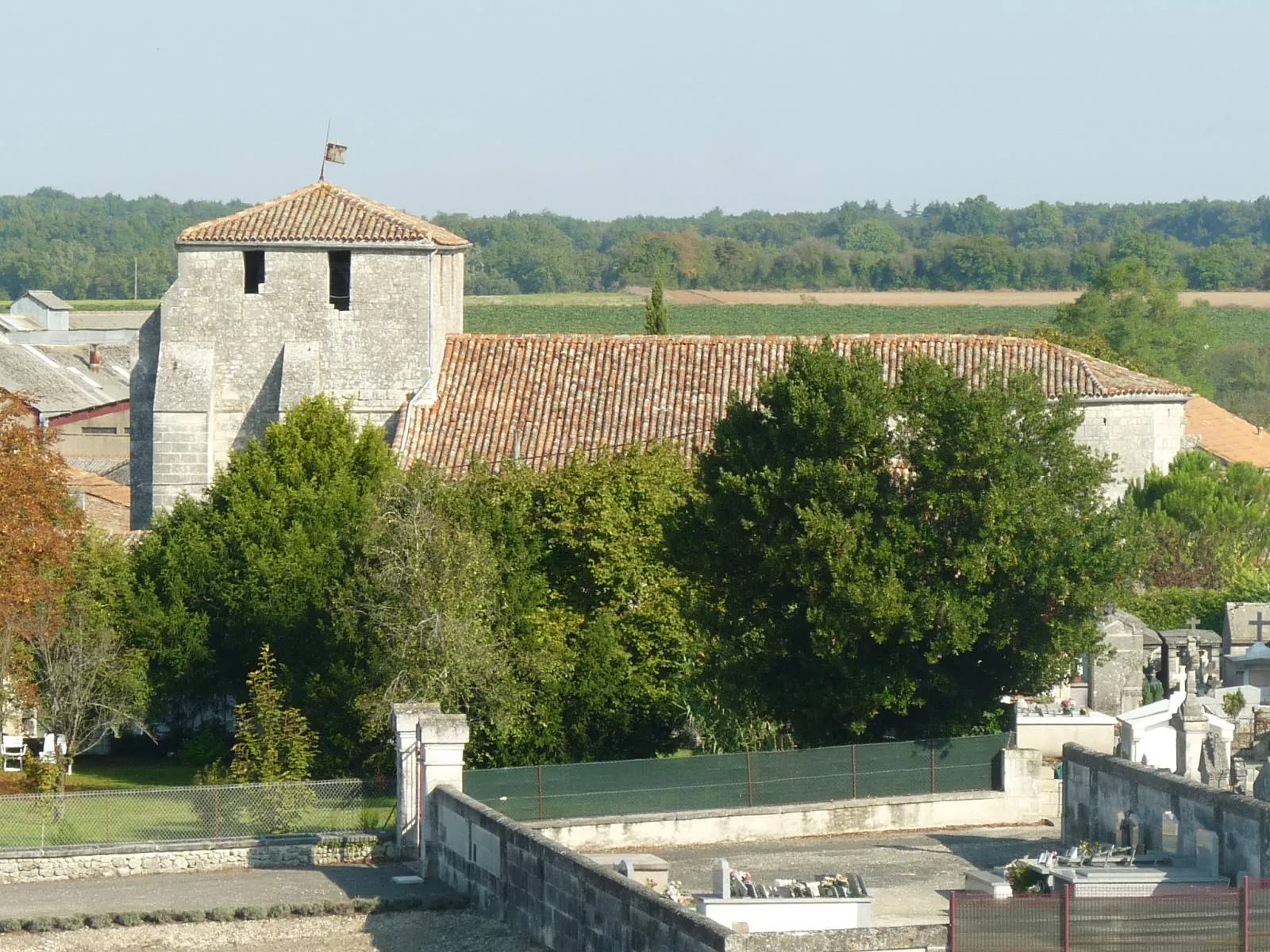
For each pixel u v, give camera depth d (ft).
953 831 254.06
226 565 321.93
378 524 287.07
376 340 388.16
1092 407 396.16
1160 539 403.34
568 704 282.15
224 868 229.66
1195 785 192.65
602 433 373.20
